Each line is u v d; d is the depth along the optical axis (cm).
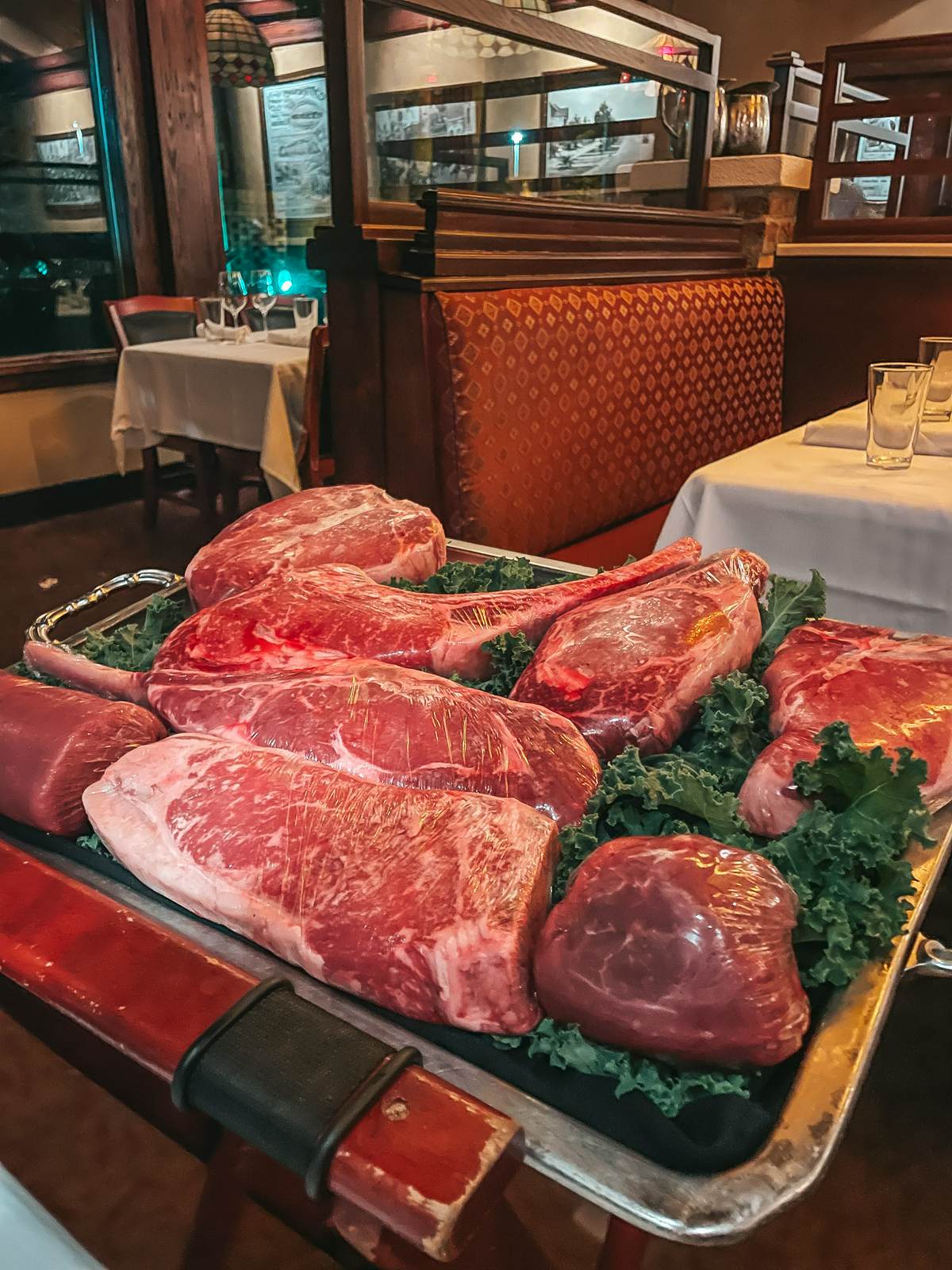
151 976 51
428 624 95
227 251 563
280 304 417
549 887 62
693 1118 50
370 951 57
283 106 549
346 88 188
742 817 70
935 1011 144
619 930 51
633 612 90
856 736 73
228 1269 105
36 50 424
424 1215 38
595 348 224
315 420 330
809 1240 109
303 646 93
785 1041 49
